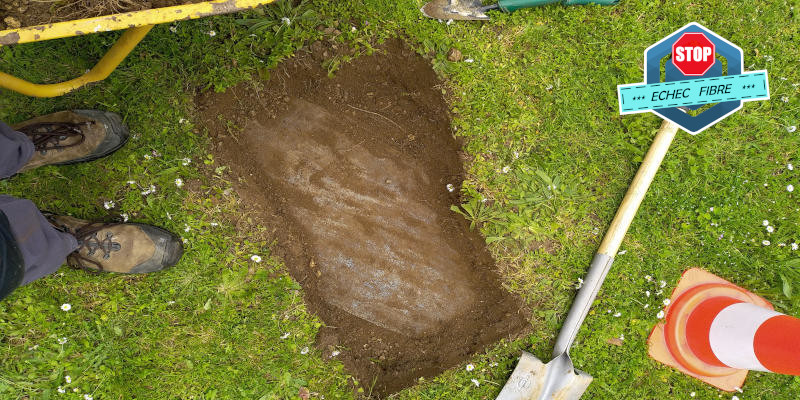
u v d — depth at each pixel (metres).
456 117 2.81
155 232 2.62
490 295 2.88
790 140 2.88
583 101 2.85
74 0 1.99
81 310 2.67
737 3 2.89
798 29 2.91
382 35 2.75
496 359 2.83
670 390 2.87
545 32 2.84
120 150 2.67
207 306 2.71
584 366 2.84
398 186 2.87
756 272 2.89
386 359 2.88
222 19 2.66
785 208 2.89
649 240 2.88
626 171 2.86
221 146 2.75
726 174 2.87
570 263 2.85
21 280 1.94
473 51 2.80
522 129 2.84
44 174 2.64
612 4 2.84
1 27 1.95
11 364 2.63
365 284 2.88
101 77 2.34
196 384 2.73
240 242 2.76
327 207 2.85
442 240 2.88
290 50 2.69
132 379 2.70
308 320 2.80
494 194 2.83
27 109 2.62
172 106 2.69
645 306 2.83
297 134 2.82
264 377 2.77
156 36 2.63
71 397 2.65
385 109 2.84
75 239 2.40
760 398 2.84
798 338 2.13
